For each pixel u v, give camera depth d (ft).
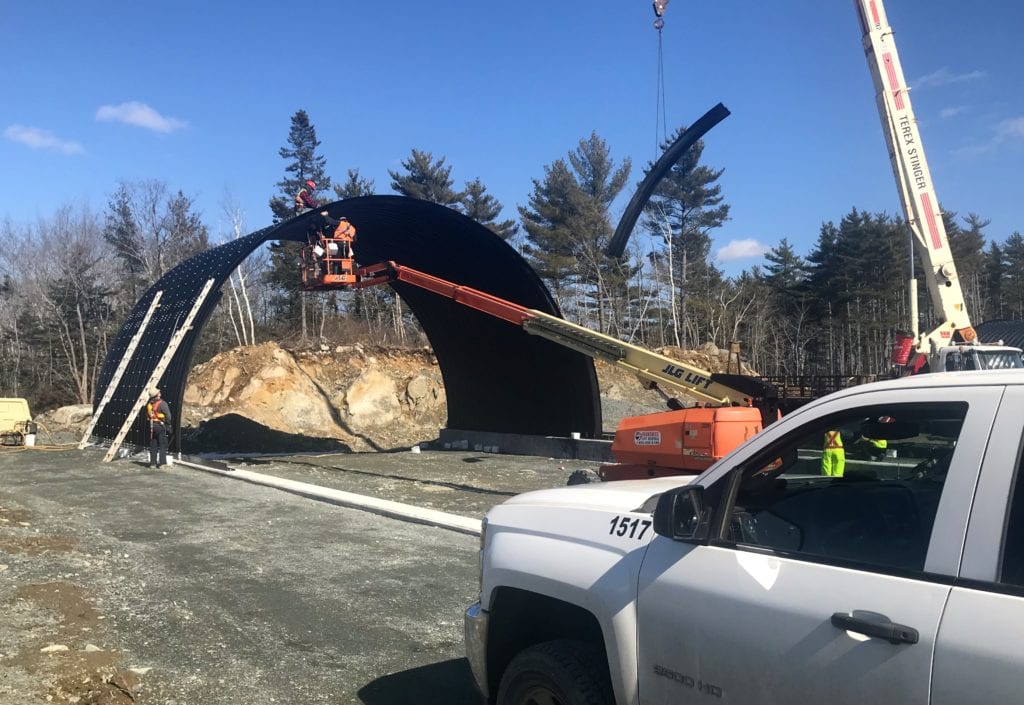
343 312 200.13
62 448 78.54
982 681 7.62
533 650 12.87
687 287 220.64
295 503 46.34
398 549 33.86
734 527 11.03
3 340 173.47
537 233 195.62
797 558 9.84
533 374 84.12
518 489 53.16
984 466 8.50
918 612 8.31
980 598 7.99
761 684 9.51
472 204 196.85
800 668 9.09
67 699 17.30
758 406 44.68
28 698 17.10
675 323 205.26
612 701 11.91
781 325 229.66
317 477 58.39
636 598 11.22
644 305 215.10
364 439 100.12
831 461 12.23
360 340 171.12
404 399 110.83
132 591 26.53
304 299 172.24
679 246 221.87
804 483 12.60
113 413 79.15
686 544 10.98
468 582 28.32
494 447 86.43
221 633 22.45
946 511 8.66
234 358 108.88
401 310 196.54
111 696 17.62
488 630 14.12
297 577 28.89
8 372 167.02
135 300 170.91
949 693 7.84
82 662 19.49
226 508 44.29
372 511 43.24
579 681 12.00
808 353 232.32
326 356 115.03
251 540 35.58
